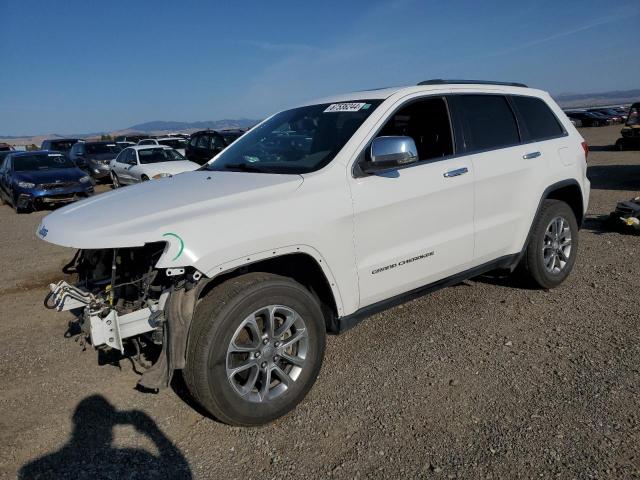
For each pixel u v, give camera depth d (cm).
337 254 324
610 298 467
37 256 764
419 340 401
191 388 281
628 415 290
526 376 340
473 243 406
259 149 403
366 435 287
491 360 364
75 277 628
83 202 348
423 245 372
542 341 389
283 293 296
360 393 330
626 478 243
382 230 347
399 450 273
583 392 316
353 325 347
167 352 276
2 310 516
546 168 462
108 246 266
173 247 265
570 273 542
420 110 405
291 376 310
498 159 422
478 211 407
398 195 352
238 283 290
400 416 303
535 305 459
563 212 484
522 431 282
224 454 278
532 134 470
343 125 369
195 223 276
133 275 319
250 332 299
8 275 652
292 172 345
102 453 283
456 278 411
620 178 1226
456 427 290
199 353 274
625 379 328
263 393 297
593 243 655
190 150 1834
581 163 502
